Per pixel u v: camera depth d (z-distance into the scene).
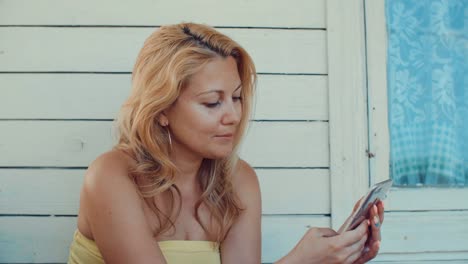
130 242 1.28
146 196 1.36
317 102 1.86
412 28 1.92
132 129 1.38
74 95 1.82
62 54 1.82
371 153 1.86
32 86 1.81
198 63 1.31
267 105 1.85
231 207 1.47
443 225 1.85
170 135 1.40
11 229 1.80
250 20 1.86
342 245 1.22
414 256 1.85
